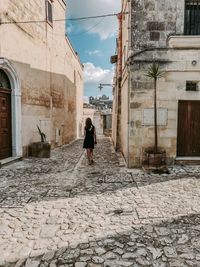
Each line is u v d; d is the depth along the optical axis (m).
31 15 10.38
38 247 3.26
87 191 5.55
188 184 6.01
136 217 4.14
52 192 5.49
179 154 8.23
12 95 9.19
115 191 5.53
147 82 7.80
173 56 7.68
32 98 10.58
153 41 7.67
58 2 14.21
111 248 3.21
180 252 3.10
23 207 4.62
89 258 3.00
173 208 4.52
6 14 8.27
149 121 7.89
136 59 7.72
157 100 7.87
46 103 12.27
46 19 12.20
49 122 12.72
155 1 7.56
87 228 3.77
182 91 7.84
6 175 7.07
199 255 3.04
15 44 8.99
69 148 14.02
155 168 7.29
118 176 6.84
